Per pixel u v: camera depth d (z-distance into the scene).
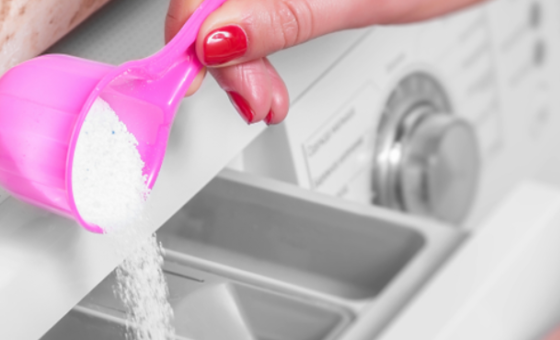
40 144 0.45
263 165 0.61
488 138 0.70
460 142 0.64
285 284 0.57
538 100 0.74
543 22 0.72
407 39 0.64
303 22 0.51
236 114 0.54
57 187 0.46
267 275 0.58
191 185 0.53
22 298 0.49
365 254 0.57
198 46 0.49
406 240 0.56
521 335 0.52
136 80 0.49
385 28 0.62
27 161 0.45
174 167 0.52
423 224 0.56
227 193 0.58
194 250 0.58
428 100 0.66
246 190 0.58
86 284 0.50
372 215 0.56
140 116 0.50
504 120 0.71
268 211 0.58
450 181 0.65
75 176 0.47
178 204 0.53
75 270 0.50
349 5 0.52
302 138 0.60
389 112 0.64
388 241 0.56
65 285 0.50
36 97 0.46
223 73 0.51
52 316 0.49
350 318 0.55
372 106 0.63
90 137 0.48
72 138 0.43
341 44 0.60
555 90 0.74
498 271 0.50
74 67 0.47
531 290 0.51
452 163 0.64
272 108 0.53
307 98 0.59
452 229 0.55
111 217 0.48
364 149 0.63
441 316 0.49
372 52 0.62
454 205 0.65
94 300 0.54
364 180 0.64
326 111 0.60
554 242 0.52
